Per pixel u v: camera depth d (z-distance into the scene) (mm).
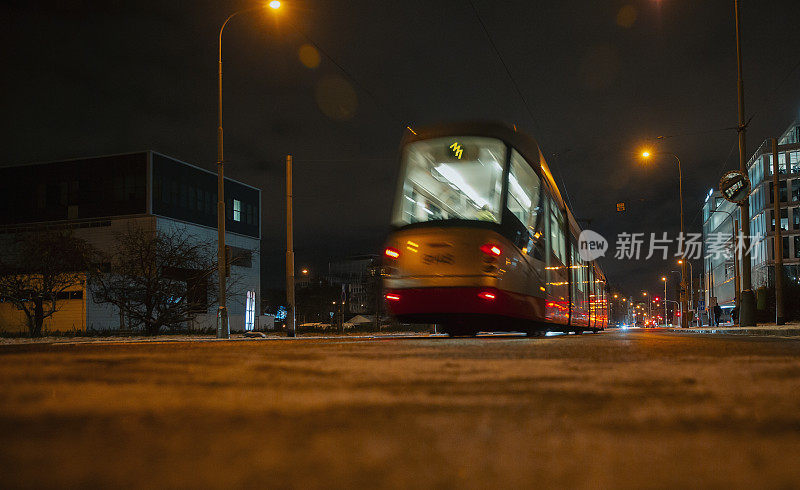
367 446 1649
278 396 2707
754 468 1447
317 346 8312
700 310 77688
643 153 32375
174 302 30141
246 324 61719
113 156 55656
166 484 1252
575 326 20438
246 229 64938
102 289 30766
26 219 57438
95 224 55406
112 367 4172
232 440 1719
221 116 24984
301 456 1522
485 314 12859
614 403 2502
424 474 1365
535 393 2811
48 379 3377
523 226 14312
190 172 58875
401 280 13320
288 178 27656
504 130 14219
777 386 3080
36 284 32688
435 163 13906
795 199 82312
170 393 2807
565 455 1568
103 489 1208
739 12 21828
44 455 1508
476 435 1824
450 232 13078
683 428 1962
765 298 21766
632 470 1422
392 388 2998
